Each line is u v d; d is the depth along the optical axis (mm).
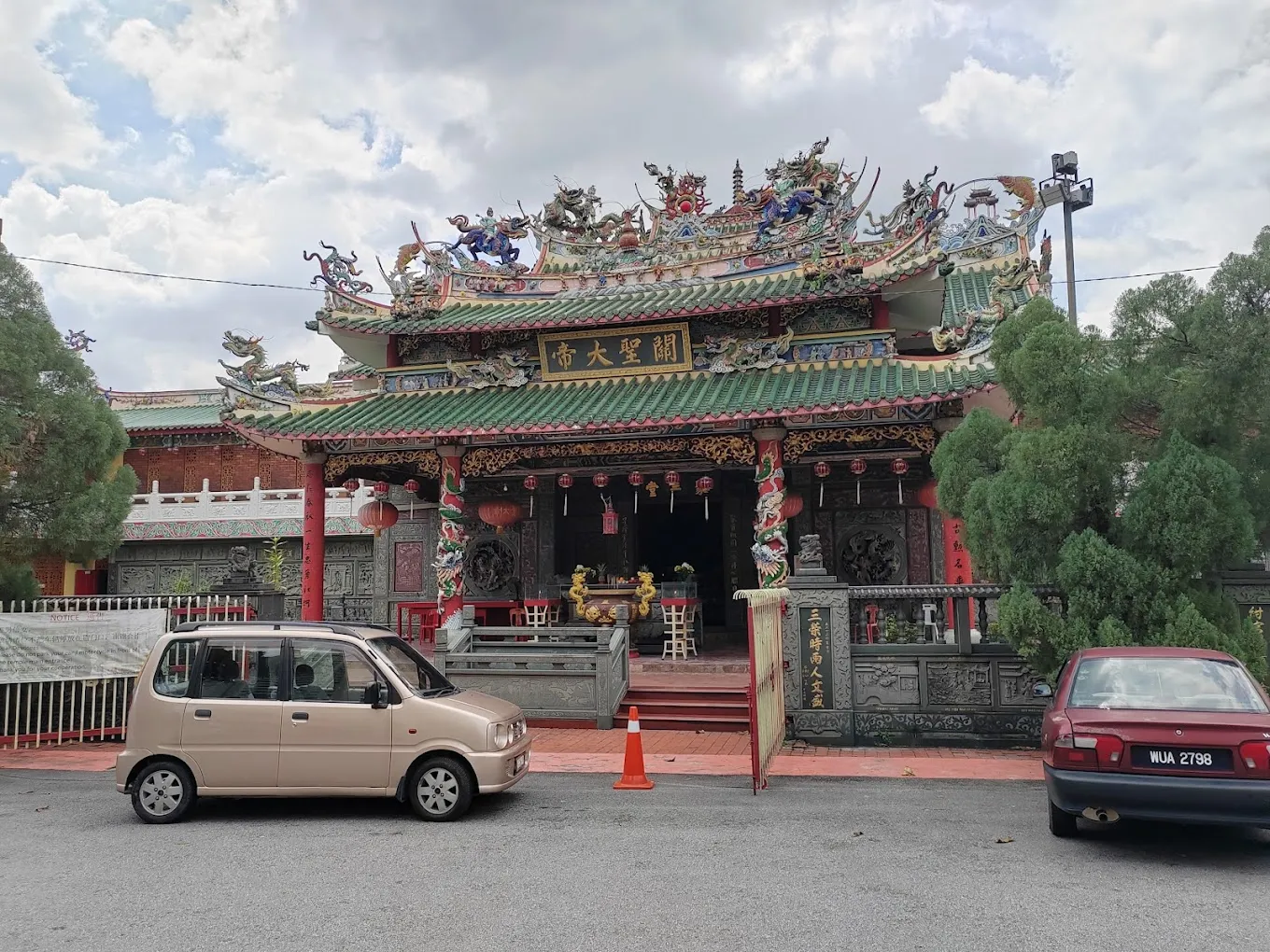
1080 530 12359
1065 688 8969
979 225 27594
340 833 9391
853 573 23016
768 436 18406
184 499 31734
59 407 15805
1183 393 11703
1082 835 8922
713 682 17625
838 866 7887
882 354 19266
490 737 9953
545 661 16516
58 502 15992
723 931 6363
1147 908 6758
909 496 22938
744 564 24641
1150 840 8742
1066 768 8039
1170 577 11367
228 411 20141
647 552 26531
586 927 6473
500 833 9289
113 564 32438
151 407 39156
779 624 13945
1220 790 7477
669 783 11969
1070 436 11812
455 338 21969
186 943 6305
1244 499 11383
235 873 7957
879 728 14508
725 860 8133
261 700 10125
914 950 5977
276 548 30141
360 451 20875
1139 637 11570
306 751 9961
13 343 15148
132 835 9414
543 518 25297
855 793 11203
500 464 20219
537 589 22938
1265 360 11062
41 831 9672
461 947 6129
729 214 22266
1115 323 12469
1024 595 12031
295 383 21359
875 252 20156
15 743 15172
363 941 6273
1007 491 12234
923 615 16172
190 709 10086
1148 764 7773
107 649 15844
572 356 20719
